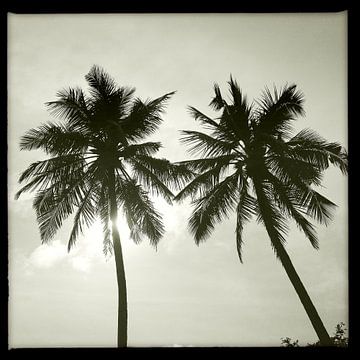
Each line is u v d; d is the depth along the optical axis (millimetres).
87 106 31000
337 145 28859
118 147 31172
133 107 31656
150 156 30891
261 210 29688
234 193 30312
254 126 30750
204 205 30266
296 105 31109
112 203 30594
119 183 31078
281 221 29562
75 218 30812
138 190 31062
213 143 30641
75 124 30828
